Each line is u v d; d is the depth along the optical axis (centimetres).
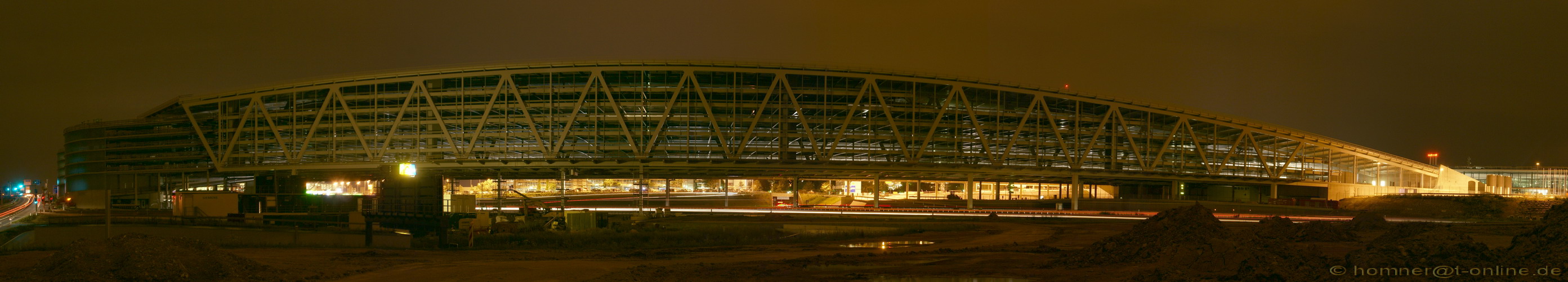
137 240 2036
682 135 10944
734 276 2359
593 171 11519
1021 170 11794
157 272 1894
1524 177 15762
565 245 3978
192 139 12331
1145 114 12562
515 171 11500
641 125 10931
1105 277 2059
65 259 1938
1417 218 8512
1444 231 1866
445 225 3756
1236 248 1866
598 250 3634
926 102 11469
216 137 12212
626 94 10931
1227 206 10581
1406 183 13775
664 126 10975
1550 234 1781
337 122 11494
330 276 2300
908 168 11300
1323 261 1889
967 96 11638
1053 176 12319
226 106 12138
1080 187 14600
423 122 11088
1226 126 12988
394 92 11312
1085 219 7188
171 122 12375
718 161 10950
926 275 2300
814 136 11081
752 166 11019
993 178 12700
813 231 5209
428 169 11212
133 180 12588
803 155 11181
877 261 2747
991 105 11712
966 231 5228
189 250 2075
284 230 4016
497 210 7106
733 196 16425
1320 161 13638
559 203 11431
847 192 15200
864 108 11275
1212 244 1927
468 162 11069
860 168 11219
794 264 2681
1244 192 14100
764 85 11119
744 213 8875
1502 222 6656
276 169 11669
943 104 11406
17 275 1914
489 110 10956
